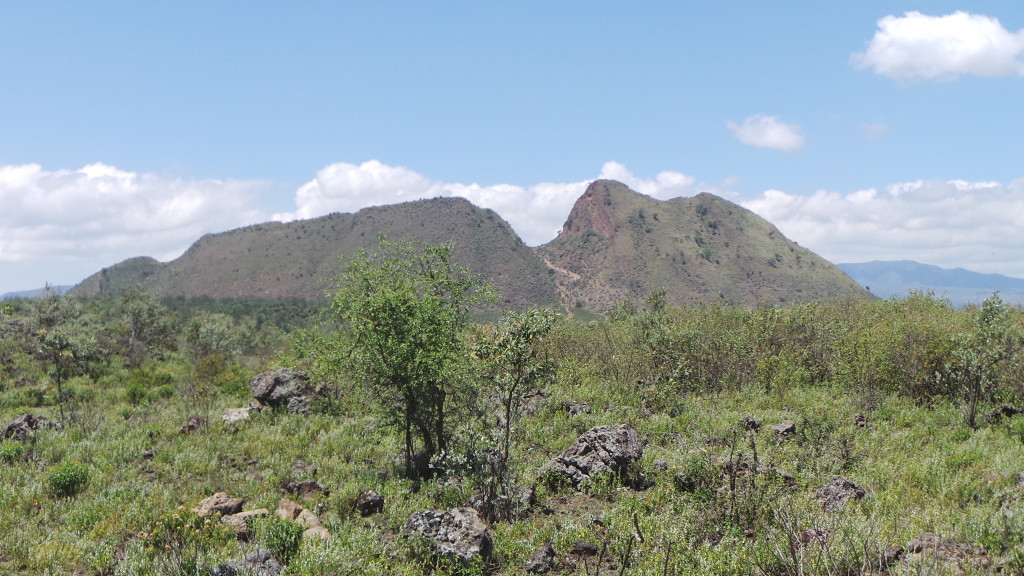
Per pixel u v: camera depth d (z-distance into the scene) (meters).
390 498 12.08
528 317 11.56
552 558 8.98
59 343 29.45
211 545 9.35
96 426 18.66
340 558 8.70
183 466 14.44
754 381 20.22
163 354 42.84
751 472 10.02
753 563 7.52
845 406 17.31
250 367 38.34
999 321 18.72
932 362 18.31
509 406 11.71
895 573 6.72
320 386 20.67
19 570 9.30
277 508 11.34
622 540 8.98
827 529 7.84
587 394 19.39
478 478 11.20
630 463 12.39
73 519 11.02
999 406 16.41
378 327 13.72
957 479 10.95
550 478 12.38
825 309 28.20
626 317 31.30
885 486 11.09
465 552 8.87
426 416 14.18
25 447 16.06
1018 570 6.80
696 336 21.23
